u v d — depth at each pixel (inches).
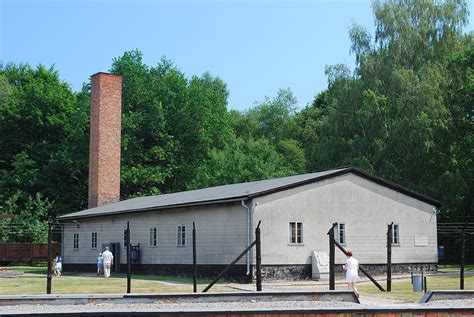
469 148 1956.2
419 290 968.3
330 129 2087.8
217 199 1279.5
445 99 1978.3
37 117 2536.9
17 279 1359.5
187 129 2736.2
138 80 2655.0
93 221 1752.0
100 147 1995.6
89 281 1258.6
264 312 504.1
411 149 1929.1
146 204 1572.3
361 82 2082.9
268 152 2783.0
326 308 514.3
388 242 1000.2
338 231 1334.9
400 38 2097.7
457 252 1812.3
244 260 1219.2
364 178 1390.3
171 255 1437.0
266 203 1242.6
